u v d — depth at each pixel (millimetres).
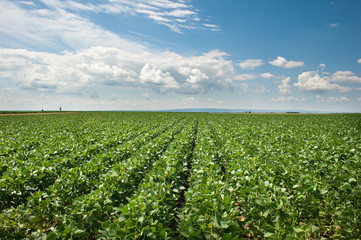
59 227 4285
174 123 31375
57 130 20609
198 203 4707
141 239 3904
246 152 9570
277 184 6527
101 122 30453
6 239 4223
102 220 4926
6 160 8469
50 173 7219
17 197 6207
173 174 7008
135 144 12695
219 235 4066
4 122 30062
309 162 8008
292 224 4605
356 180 5844
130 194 6566
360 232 4496
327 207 5180
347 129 20188
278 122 29750
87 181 6754
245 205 5395
